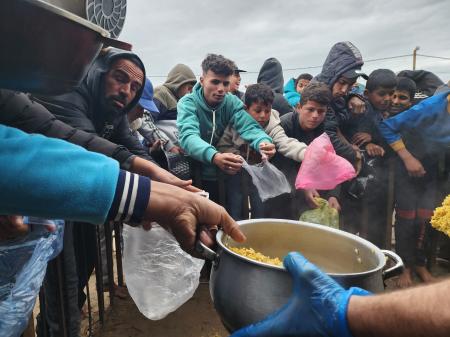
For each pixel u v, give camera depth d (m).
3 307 1.19
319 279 0.72
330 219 2.48
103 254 2.75
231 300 0.91
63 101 1.71
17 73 0.65
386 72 2.89
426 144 2.73
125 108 2.04
